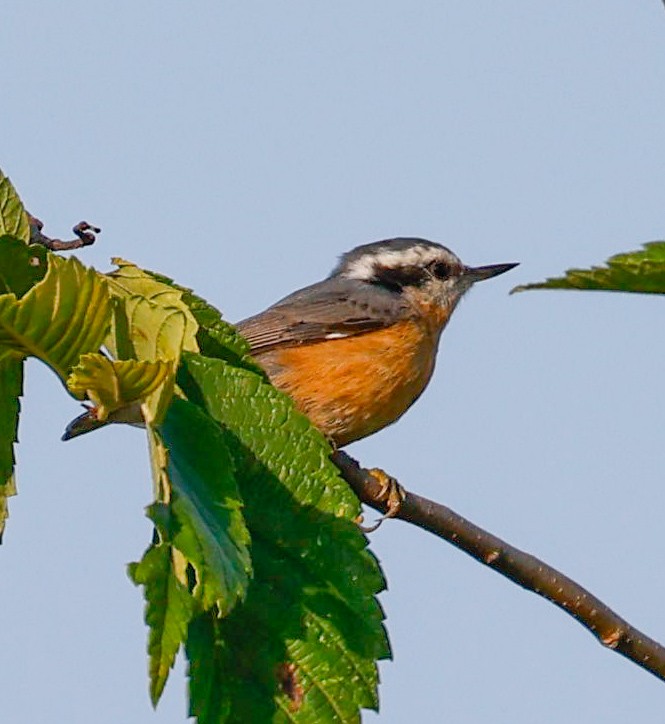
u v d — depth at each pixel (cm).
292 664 832
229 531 712
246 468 848
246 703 817
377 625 849
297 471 854
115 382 712
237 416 848
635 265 661
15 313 711
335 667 841
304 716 827
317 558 853
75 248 1048
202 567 660
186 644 788
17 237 844
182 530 669
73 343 735
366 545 859
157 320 821
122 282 838
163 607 641
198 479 733
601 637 1197
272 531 850
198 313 868
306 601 847
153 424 716
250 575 707
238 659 824
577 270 673
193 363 838
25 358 831
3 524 877
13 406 862
